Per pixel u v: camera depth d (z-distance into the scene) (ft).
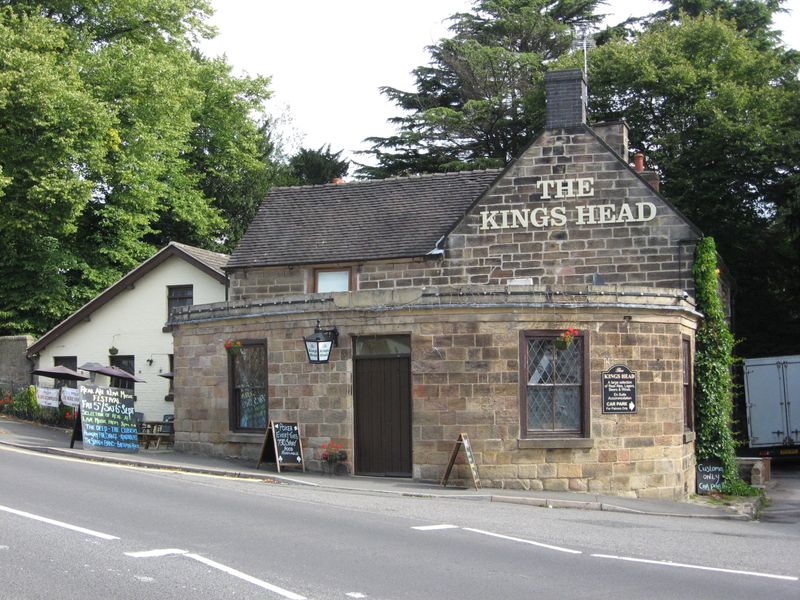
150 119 124.77
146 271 101.45
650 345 59.67
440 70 156.35
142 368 101.45
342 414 59.67
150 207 125.59
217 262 103.50
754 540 43.93
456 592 29.43
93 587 28.32
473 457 56.90
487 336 57.47
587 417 57.93
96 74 119.24
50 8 122.93
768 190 126.00
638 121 130.93
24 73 102.94
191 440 67.51
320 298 60.49
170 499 46.37
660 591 30.55
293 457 60.29
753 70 134.41
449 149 150.92
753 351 130.93
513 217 75.72
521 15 157.07
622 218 73.92
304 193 91.09
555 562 34.78
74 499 44.78
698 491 66.13
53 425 91.25
